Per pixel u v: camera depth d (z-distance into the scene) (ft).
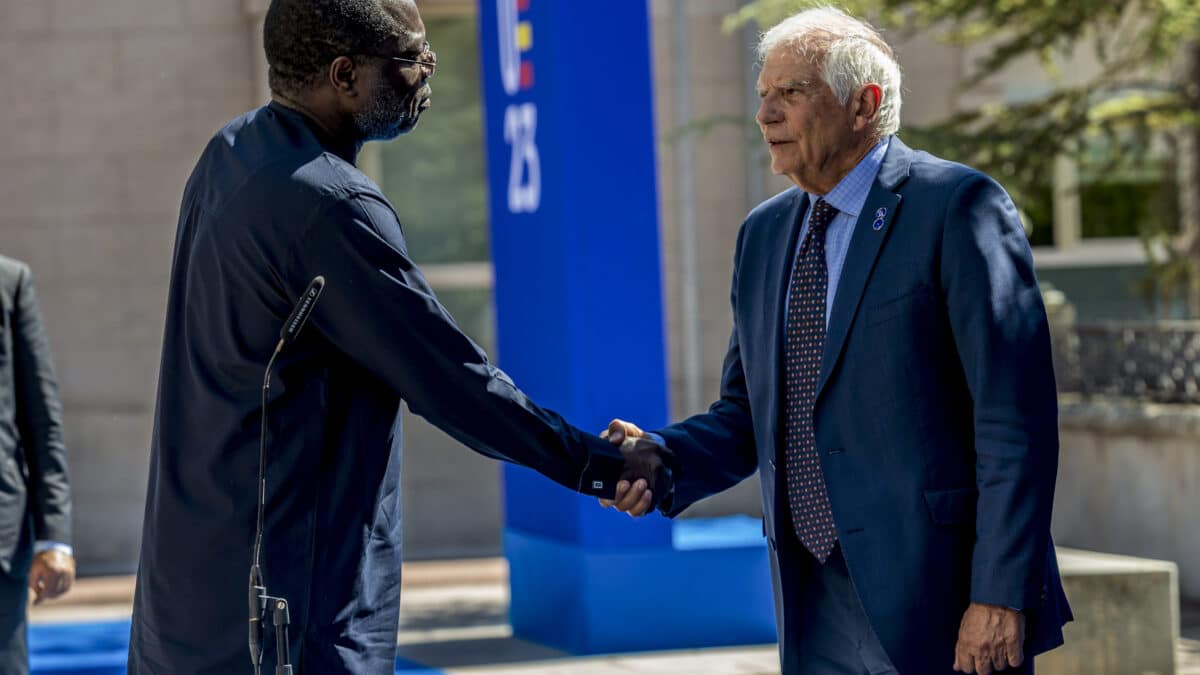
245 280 9.66
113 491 36.11
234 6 36.22
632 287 23.36
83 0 35.86
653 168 23.49
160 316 36.29
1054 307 35.17
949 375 10.79
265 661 9.52
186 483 9.80
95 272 36.06
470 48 37.81
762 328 11.86
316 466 9.71
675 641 23.89
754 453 12.80
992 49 38.47
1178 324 31.30
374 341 9.80
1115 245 42.14
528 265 24.73
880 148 11.33
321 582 9.65
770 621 24.22
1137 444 30.96
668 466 12.21
